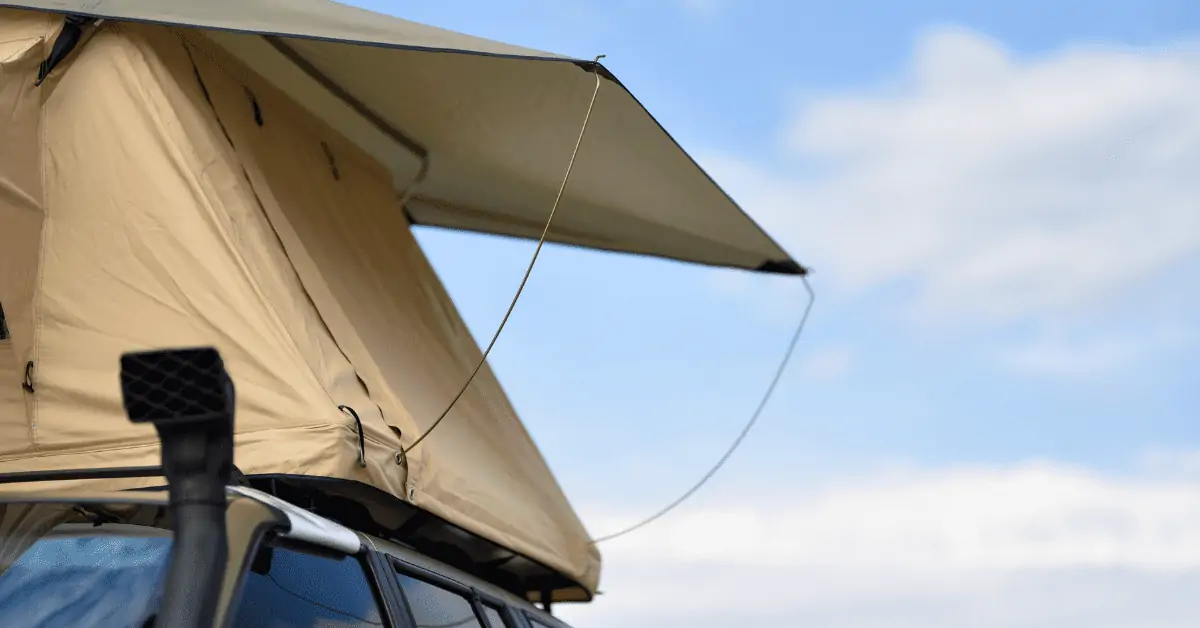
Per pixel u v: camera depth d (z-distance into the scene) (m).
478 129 6.73
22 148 4.74
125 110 4.89
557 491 6.77
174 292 4.69
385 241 6.64
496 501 5.57
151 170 4.83
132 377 2.11
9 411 4.56
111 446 4.48
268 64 5.85
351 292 5.68
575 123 6.28
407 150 7.12
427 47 4.90
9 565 2.61
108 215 4.78
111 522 2.66
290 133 6.13
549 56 5.12
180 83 5.10
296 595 2.88
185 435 2.25
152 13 4.87
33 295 4.69
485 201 7.82
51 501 2.72
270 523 2.66
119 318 4.67
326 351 4.83
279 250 5.05
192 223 4.77
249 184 5.21
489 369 7.07
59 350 4.64
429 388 5.84
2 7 4.87
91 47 4.95
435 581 3.88
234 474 2.95
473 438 5.95
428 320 6.53
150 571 2.51
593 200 7.49
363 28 5.08
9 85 4.71
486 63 5.84
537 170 7.15
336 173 6.53
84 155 4.84
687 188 6.93
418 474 4.85
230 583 2.37
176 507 2.31
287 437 4.36
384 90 6.35
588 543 6.69
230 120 5.46
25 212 4.71
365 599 3.22
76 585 2.53
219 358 2.10
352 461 4.40
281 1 5.32
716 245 7.66
